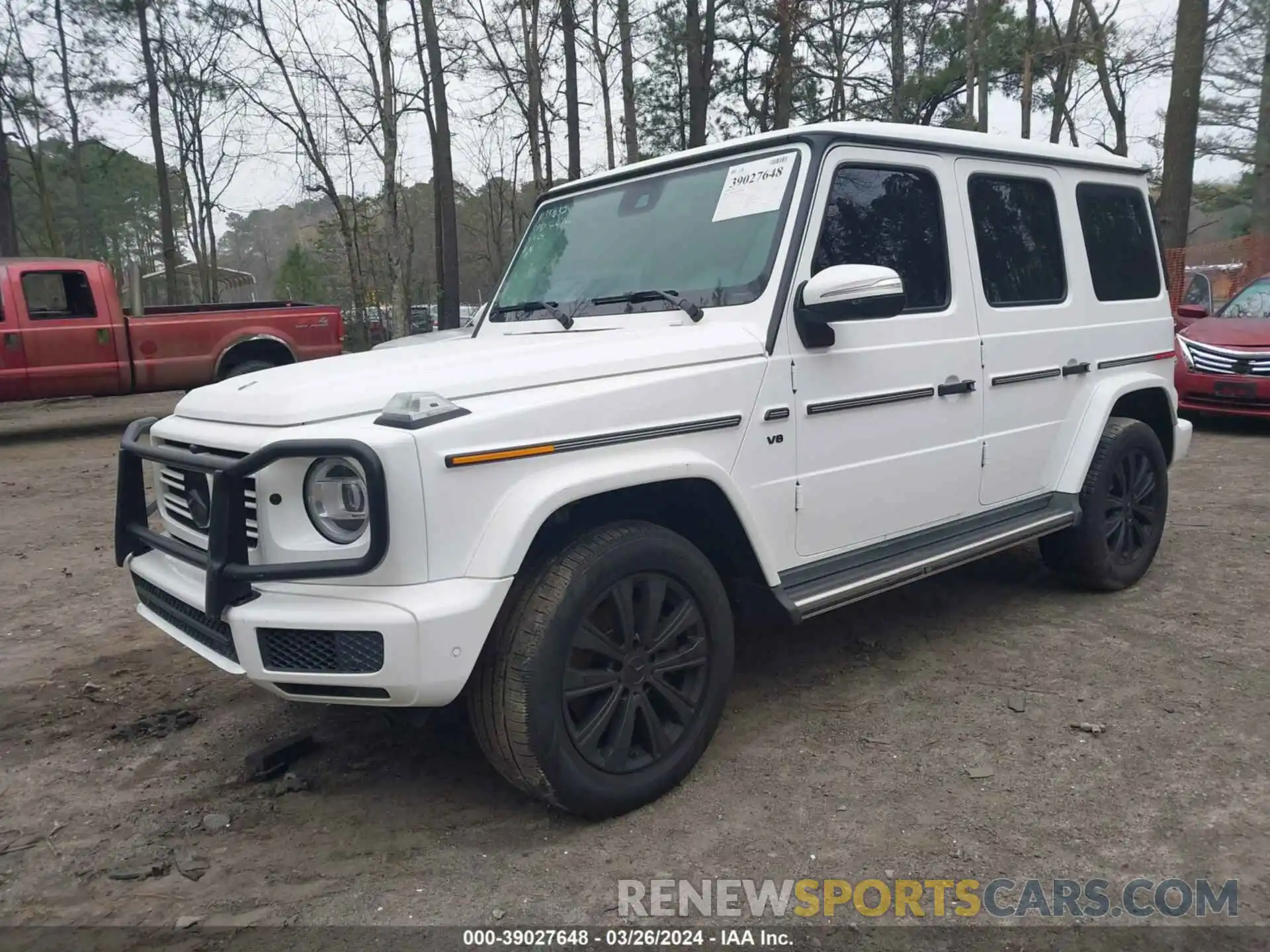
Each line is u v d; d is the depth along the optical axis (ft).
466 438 8.39
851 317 10.43
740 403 10.34
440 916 8.11
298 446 8.05
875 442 11.84
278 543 8.54
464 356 10.10
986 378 13.26
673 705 9.84
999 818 9.34
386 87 53.83
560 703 8.84
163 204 80.18
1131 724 11.21
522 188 100.07
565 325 12.09
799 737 11.18
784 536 10.96
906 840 9.02
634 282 12.07
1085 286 15.12
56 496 27.86
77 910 8.40
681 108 78.02
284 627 8.23
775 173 11.37
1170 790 9.72
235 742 11.64
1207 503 21.79
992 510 13.82
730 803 9.75
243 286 126.82
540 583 8.86
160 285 120.26
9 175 67.77
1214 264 58.59
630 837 9.21
